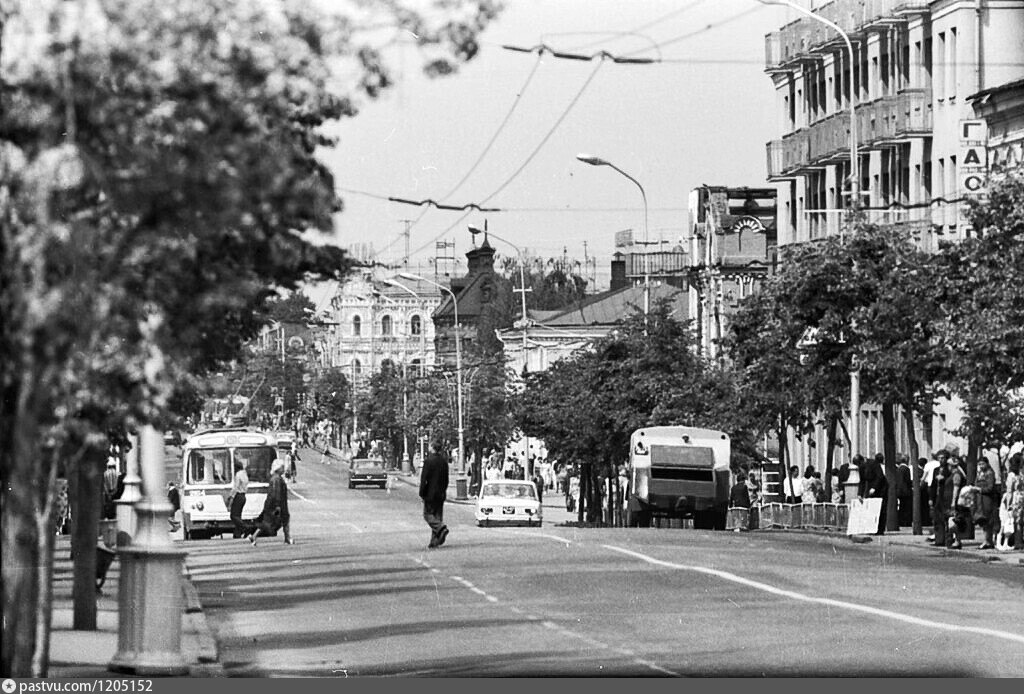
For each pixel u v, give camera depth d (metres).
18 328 15.48
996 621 32.91
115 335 16.38
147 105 15.87
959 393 56.44
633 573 44.59
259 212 16.38
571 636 31.06
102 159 15.85
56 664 26.52
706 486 86.31
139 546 25.36
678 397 96.88
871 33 102.69
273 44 16.45
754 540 61.22
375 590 42.00
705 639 30.25
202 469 86.50
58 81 15.73
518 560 49.94
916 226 94.19
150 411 17.05
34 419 15.66
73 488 33.28
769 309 77.38
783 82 120.75
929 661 26.80
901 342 68.94
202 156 15.86
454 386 163.50
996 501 57.56
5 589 16.12
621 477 98.62
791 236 119.88
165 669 25.31
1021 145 78.50
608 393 100.69
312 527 95.00
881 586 40.97
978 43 90.25
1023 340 54.97
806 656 27.58
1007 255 56.34
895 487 68.31
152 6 15.94
